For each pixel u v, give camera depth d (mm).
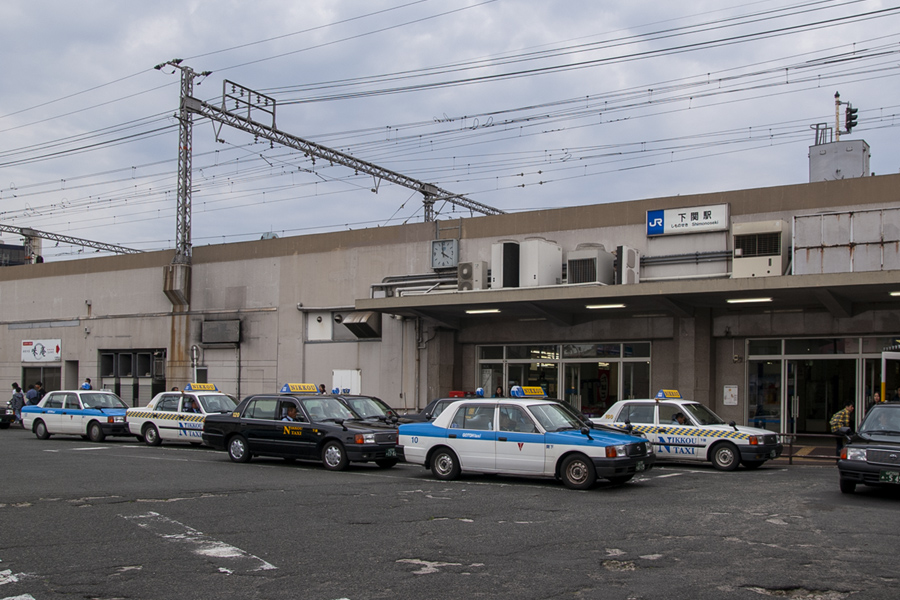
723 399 23094
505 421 14391
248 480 14477
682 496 12742
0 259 69562
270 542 8867
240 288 32250
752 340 22969
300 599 6617
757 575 7488
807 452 20312
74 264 37969
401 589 6941
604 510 11211
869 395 21141
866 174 24047
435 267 27125
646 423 18000
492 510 11156
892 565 7910
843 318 21406
